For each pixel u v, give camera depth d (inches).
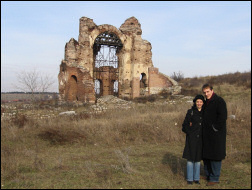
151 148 343.3
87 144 373.1
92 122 469.1
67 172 223.1
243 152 299.3
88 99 967.0
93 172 218.1
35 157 280.2
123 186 183.9
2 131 434.9
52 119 532.4
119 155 281.0
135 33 1200.8
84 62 1073.5
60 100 978.7
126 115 580.7
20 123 489.1
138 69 1187.9
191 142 193.9
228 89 1079.6
